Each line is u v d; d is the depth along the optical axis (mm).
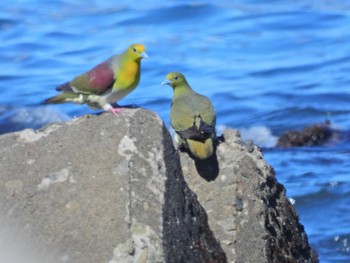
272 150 20859
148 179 11062
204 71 26672
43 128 11711
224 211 12039
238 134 12734
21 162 11227
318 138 21391
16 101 24297
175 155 11609
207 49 28859
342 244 15789
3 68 27266
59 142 11406
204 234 11711
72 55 28656
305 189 17984
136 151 11227
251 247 11906
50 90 25141
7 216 10812
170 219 11000
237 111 23578
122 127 11422
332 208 17203
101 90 12430
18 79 26188
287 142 21359
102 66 12500
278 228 12336
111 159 11148
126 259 10430
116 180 10938
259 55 28297
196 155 12211
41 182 11039
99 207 10766
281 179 18688
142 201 10852
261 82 25719
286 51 28719
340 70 26625
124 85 12461
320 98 24109
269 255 11977
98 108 12789
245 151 12508
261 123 22734
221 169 12297
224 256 11781
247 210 12078
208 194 12172
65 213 10773
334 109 23344
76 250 10516
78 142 11375
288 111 23250
